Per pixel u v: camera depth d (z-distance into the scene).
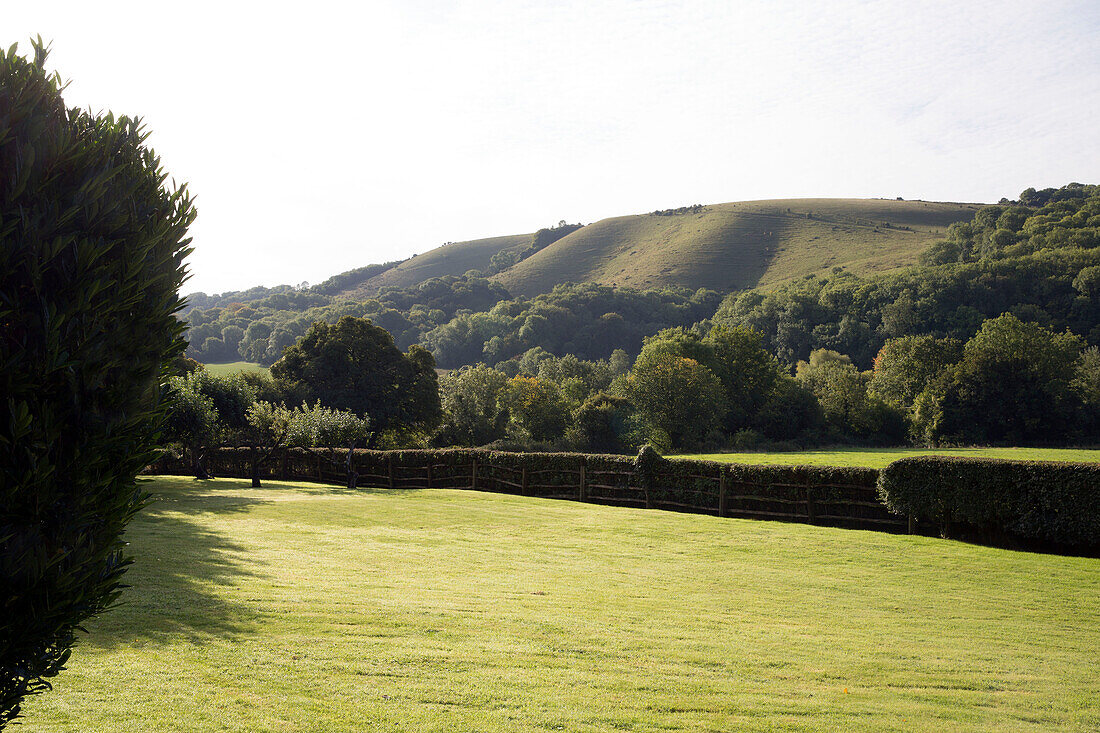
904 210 180.88
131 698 5.80
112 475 3.31
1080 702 7.07
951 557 15.69
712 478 22.58
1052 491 16.25
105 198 3.34
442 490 28.16
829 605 11.29
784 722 6.10
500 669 7.05
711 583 12.60
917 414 66.50
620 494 24.69
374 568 12.17
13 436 2.93
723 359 73.56
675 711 6.23
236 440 34.75
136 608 8.44
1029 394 63.44
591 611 9.86
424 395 50.53
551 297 136.88
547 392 71.12
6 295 2.96
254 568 11.39
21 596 2.99
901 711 6.56
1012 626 10.43
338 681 6.46
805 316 99.75
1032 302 83.00
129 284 3.39
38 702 5.61
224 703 5.81
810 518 20.45
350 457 29.95
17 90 3.12
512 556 14.37
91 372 3.22
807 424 72.00
